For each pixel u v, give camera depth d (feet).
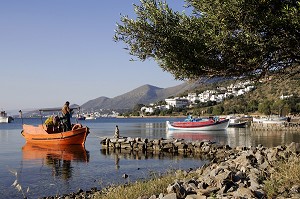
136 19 33.06
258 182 27.40
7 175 63.31
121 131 229.86
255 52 29.73
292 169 26.48
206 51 31.81
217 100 595.06
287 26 27.63
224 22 28.25
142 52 33.73
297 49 29.68
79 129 117.50
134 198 30.58
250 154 39.17
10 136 186.91
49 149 111.45
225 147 100.22
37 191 50.88
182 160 85.25
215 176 28.91
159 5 32.94
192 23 31.81
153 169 69.72
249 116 339.98
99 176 62.54
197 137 166.61
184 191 26.25
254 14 27.35
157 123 403.34
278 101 363.76
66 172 67.36
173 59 32.99
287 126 242.78
